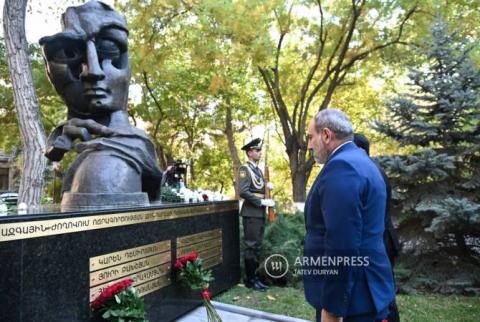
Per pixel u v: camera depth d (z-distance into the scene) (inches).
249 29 386.6
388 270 86.5
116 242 131.2
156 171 175.2
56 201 282.0
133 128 173.6
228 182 903.1
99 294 122.7
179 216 170.6
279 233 247.0
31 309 100.7
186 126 697.6
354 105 647.8
